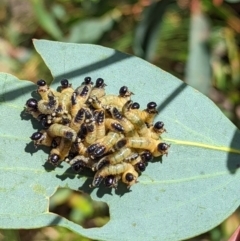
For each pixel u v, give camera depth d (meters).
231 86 0.44
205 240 0.42
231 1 0.41
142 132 0.31
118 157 0.30
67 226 0.30
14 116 0.31
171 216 0.30
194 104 0.31
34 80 0.45
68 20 0.45
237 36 0.44
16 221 0.30
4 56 0.46
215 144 0.31
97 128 0.30
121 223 0.30
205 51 0.41
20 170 0.30
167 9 0.42
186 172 0.31
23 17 0.47
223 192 0.30
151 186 0.31
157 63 0.45
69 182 0.31
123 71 0.32
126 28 0.45
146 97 0.32
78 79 0.32
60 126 0.30
